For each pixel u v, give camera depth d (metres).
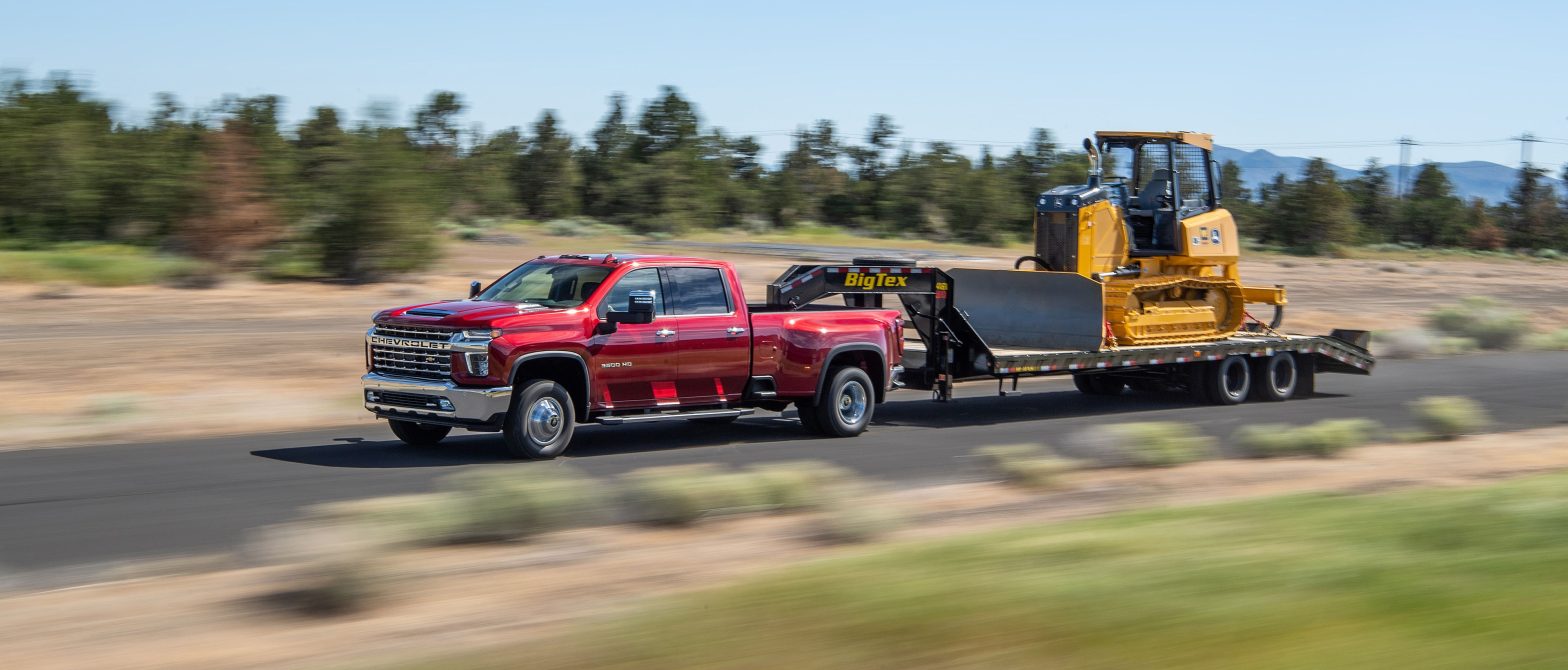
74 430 13.22
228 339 21.19
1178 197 18.70
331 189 32.38
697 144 84.12
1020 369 16.14
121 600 6.87
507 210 80.25
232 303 26.44
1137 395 19.56
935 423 15.99
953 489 11.02
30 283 27.53
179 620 6.43
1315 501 9.33
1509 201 129.75
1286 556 7.05
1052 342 17.56
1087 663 5.09
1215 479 11.65
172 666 5.59
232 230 30.95
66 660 5.70
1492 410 17.67
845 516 8.79
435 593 7.03
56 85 36.12
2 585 7.27
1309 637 5.42
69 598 6.93
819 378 14.24
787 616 5.75
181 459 11.77
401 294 29.69
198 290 28.61
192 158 34.22
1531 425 16.19
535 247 50.75
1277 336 19.80
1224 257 19.12
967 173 86.81
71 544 8.34
